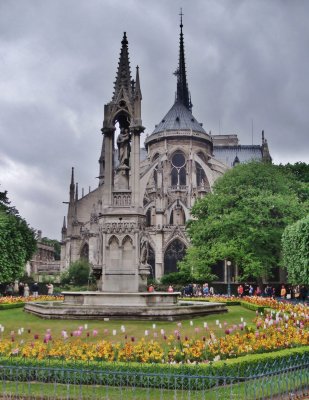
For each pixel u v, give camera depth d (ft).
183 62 496.64
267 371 44.78
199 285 239.50
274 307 109.40
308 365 47.32
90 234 334.24
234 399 41.19
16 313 105.40
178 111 405.39
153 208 348.79
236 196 222.07
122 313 86.02
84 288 241.55
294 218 217.97
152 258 328.70
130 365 46.19
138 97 103.35
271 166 239.50
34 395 43.24
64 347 53.62
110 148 102.53
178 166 383.86
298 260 180.04
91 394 43.06
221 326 77.87
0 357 50.26
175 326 79.41
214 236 227.20
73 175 376.68
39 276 355.15
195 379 41.68
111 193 99.50
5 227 212.43
